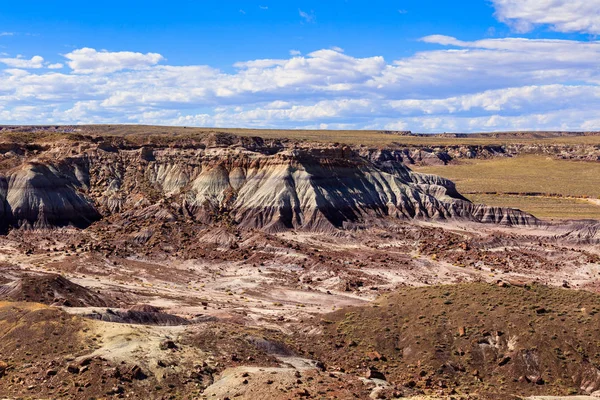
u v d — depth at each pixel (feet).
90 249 408.87
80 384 173.47
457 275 372.79
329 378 185.78
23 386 174.29
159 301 305.94
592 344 217.15
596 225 479.41
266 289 341.21
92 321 214.07
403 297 268.62
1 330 206.69
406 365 223.10
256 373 182.70
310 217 486.38
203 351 203.00
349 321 255.91
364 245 452.35
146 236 440.04
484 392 197.26
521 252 430.61
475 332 230.48
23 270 341.21
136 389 174.91
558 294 252.62
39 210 469.57
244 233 452.35
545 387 205.87
